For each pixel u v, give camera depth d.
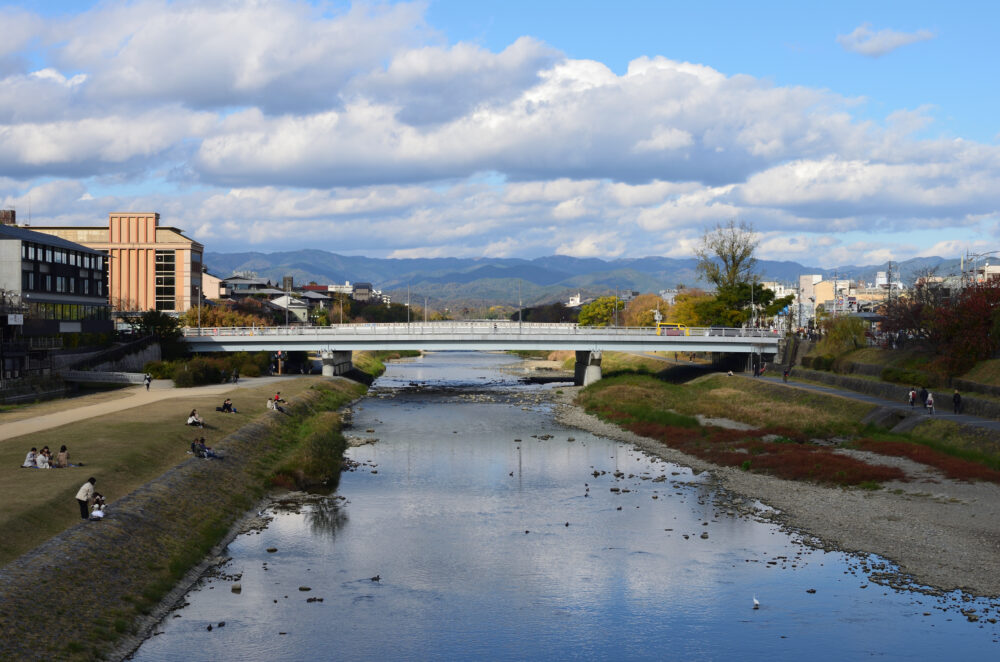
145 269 191.25
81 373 108.38
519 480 70.75
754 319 171.75
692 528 55.94
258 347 140.00
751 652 37.22
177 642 37.41
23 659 31.55
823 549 50.91
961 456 70.94
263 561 48.75
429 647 37.66
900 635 38.56
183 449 67.19
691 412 107.06
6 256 109.06
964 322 93.56
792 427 89.06
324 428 89.56
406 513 59.78
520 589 44.75
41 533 42.28
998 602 42.25
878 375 105.62
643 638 38.72
